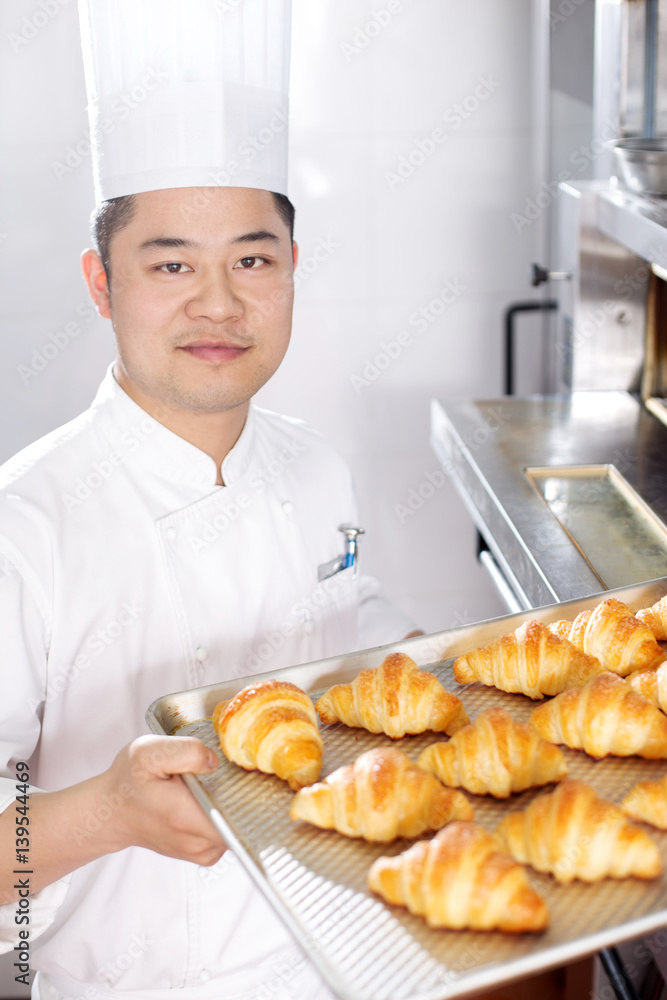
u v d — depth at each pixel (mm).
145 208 809
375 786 577
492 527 1206
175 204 799
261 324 841
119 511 875
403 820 576
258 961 920
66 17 1788
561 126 1730
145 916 887
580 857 523
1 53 1796
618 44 1324
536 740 626
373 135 1946
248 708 669
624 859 523
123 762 641
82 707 860
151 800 619
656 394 1561
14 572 797
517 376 2113
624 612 771
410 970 470
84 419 929
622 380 1581
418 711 692
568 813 535
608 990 1161
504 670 737
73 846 675
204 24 810
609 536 1075
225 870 886
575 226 1513
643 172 1253
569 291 1614
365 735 710
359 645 1121
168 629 884
